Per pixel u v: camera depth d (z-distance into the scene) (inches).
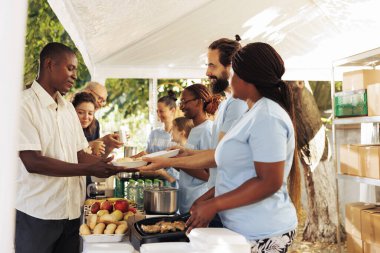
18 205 84.5
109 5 109.8
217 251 53.0
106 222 78.0
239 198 59.7
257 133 59.6
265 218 61.8
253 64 62.6
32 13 239.9
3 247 28.3
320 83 266.5
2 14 28.3
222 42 87.1
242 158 62.2
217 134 85.6
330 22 180.4
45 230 85.1
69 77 87.8
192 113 109.8
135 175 128.4
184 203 106.5
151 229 69.9
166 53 186.9
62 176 83.4
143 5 121.9
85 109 147.8
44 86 87.1
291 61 198.4
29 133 81.4
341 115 167.9
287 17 177.3
